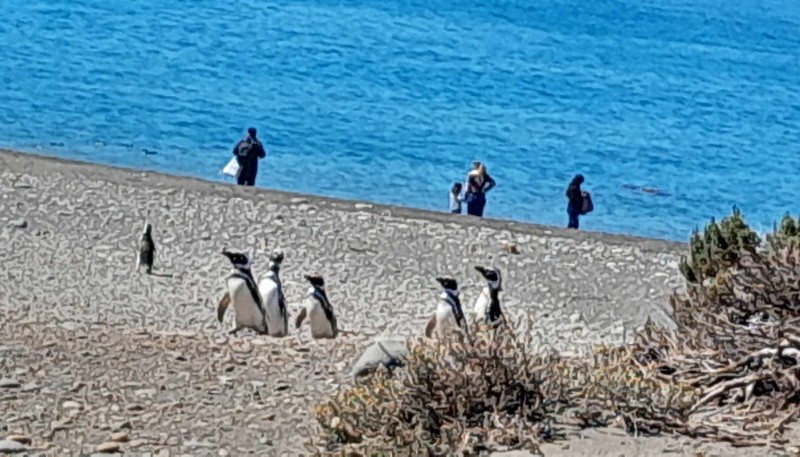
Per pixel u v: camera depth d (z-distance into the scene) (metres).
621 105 69.62
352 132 55.34
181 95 59.47
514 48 85.62
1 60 63.72
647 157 57.31
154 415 12.91
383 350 14.36
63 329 18.14
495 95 68.31
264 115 57.00
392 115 59.97
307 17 88.62
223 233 28.75
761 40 104.19
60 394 13.50
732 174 55.69
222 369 15.07
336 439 11.16
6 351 15.30
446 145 54.72
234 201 31.81
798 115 71.56
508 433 10.56
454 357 11.31
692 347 12.91
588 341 22.00
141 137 50.31
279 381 14.51
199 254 26.86
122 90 59.03
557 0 115.88
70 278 23.97
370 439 10.72
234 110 57.34
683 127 65.38
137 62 66.75
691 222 46.62
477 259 28.62
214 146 49.97
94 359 15.24
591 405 11.21
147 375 14.58
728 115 69.88
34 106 53.84
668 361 12.78
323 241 28.88
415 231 30.59
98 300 22.42
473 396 11.12
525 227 32.56
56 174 32.88
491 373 11.18
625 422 11.01
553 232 32.19
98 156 46.50
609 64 83.69
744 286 12.98
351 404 11.30
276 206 31.80
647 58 88.25
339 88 65.38
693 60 89.50
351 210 32.34
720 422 11.31
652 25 106.56
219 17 84.62
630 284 27.39
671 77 81.00
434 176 48.94
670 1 125.88
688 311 13.62
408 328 22.12
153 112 55.19
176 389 13.98
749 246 16.94
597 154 56.66
